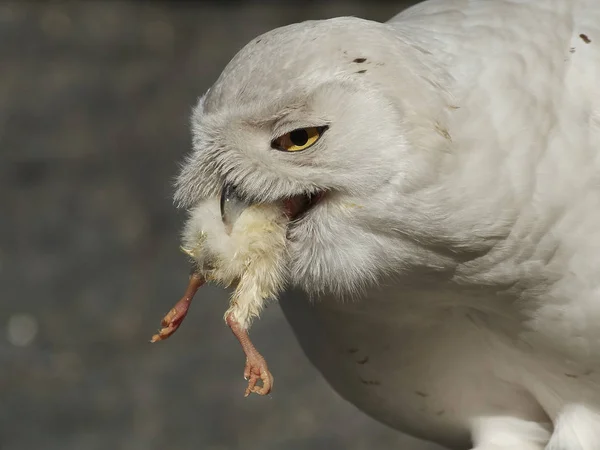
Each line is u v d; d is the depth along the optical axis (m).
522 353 2.89
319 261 2.83
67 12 6.51
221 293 4.37
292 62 2.81
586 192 2.84
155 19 6.37
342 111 2.80
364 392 2.96
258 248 2.84
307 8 6.29
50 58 6.06
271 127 2.81
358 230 2.82
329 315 2.91
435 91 2.81
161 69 5.89
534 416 2.94
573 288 2.85
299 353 4.04
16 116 5.54
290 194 2.82
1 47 6.18
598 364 2.88
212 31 6.21
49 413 3.75
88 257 4.56
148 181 5.01
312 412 3.77
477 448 2.93
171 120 5.44
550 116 2.84
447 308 2.88
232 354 4.04
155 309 4.25
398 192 2.81
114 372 3.95
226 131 2.82
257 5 6.41
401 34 2.84
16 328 4.16
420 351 2.91
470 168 2.82
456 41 2.85
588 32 2.87
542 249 2.84
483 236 2.82
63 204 4.89
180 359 4.02
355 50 2.81
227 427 3.69
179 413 3.75
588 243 2.85
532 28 2.87
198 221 2.85
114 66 5.95
